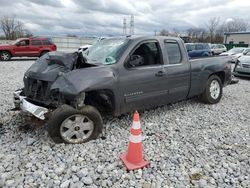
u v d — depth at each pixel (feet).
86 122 12.46
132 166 10.29
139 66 14.53
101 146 12.13
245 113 18.37
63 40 136.15
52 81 12.49
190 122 16.10
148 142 12.91
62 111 11.72
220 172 10.28
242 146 12.73
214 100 20.21
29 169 10.04
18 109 14.76
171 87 16.21
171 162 10.96
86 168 10.18
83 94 12.12
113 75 13.07
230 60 21.35
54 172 9.90
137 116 10.43
